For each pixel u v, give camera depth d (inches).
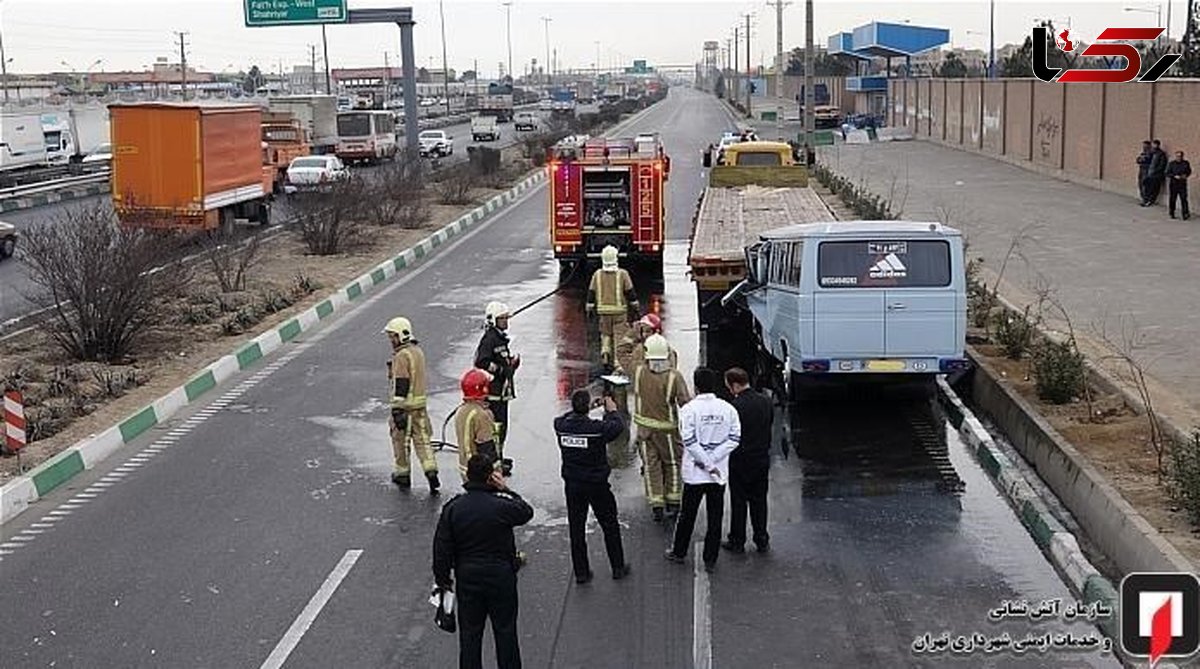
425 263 1061.1
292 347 713.0
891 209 1208.8
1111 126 1451.8
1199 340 625.3
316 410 565.9
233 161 1211.2
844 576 357.7
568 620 331.0
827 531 396.2
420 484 454.9
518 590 346.3
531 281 946.1
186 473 472.4
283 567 373.4
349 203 1149.7
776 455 483.2
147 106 1107.3
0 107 2217.0
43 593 356.8
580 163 928.9
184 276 771.4
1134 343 619.5
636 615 333.4
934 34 3097.9
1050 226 1117.1
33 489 443.2
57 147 2175.2
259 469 475.8
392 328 445.1
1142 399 500.7
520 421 540.1
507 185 1745.8
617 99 5462.6
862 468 466.0
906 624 323.6
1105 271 855.7
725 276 700.0
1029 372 562.9
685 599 343.3
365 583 359.9
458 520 285.0
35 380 605.6
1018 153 1898.4
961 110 2322.8
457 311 820.6
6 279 972.6
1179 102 1233.4
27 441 498.9
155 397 572.7
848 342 509.4
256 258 1026.7
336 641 321.7
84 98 3811.5
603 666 303.1
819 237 507.8
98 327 653.9
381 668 306.0
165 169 1115.9
